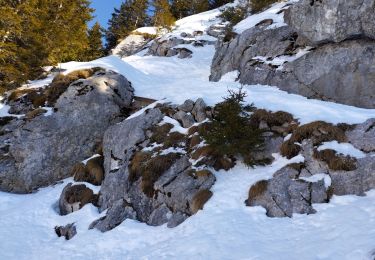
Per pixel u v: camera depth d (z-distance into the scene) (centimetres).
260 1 3766
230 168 1415
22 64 2928
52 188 1961
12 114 2392
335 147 1273
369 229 908
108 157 1786
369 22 1680
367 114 1442
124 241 1251
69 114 2205
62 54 3672
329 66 1800
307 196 1165
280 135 1460
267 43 2252
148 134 1728
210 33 4684
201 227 1150
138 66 3444
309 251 872
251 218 1138
